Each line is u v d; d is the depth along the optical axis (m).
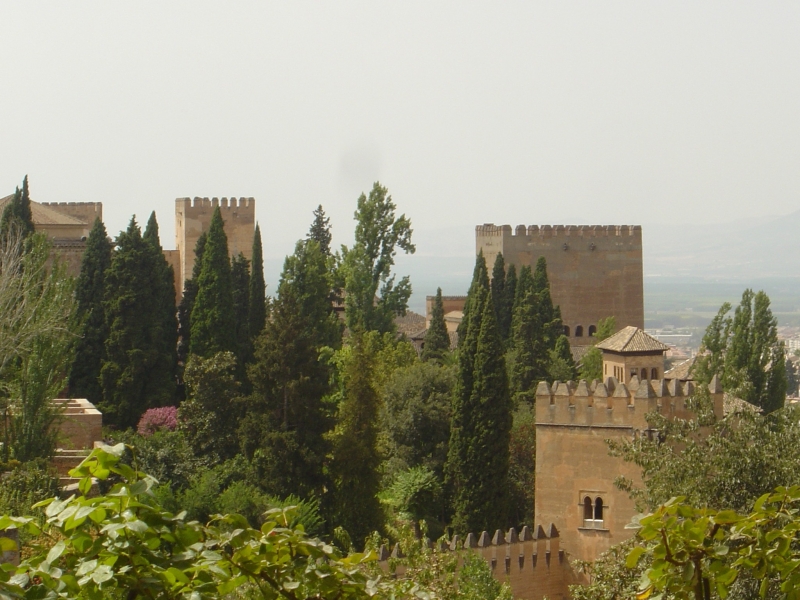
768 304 118.31
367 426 79.94
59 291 76.69
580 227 184.25
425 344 138.00
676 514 23.16
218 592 20.56
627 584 39.59
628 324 185.88
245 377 103.56
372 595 21.61
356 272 141.50
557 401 70.19
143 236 111.44
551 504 70.38
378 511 78.62
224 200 180.00
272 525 20.67
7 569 18.62
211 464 80.38
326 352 113.31
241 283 116.88
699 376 115.50
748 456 43.25
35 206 116.62
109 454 19.41
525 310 122.44
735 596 35.84
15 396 71.56
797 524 22.31
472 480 83.94
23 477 58.75
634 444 48.91
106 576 18.44
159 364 100.69
